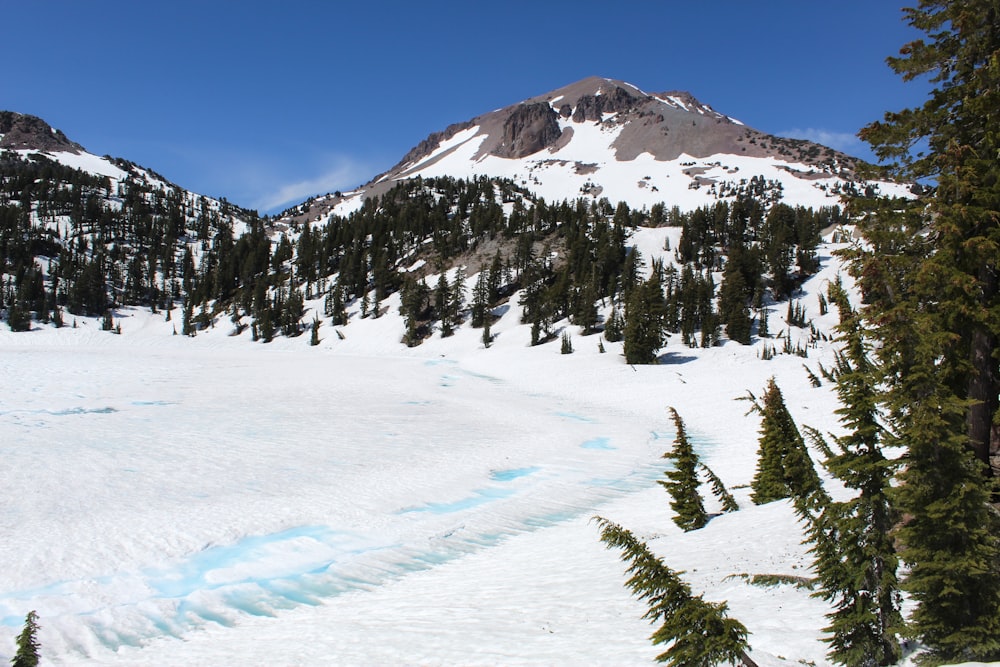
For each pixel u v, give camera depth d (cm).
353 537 2056
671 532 1805
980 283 1064
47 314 13362
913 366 662
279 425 4125
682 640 527
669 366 7138
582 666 842
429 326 12700
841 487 1734
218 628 1395
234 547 1938
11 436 3384
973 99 1153
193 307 14975
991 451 1242
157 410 4588
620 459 3391
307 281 16150
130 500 2323
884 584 661
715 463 3156
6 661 1202
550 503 2512
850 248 1280
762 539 1424
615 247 12412
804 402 4441
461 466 3116
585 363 7844
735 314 9281
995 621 596
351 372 8038
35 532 1934
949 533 631
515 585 1474
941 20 1266
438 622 1207
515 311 12475
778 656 761
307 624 1339
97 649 1285
